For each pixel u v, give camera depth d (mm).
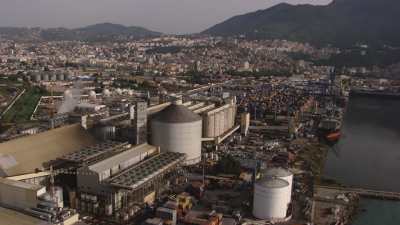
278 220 191000
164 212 182250
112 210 191125
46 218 154500
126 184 191125
